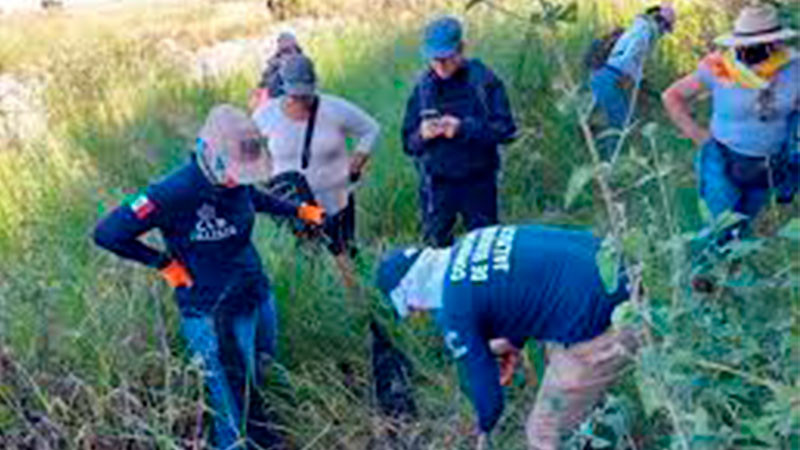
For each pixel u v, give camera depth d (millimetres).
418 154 6191
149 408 4574
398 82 8180
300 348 5250
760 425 2859
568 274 3924
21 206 6570
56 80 9305
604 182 2990
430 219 6289
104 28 18141
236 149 4305
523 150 7105
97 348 4805
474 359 4012
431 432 4758
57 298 5035
